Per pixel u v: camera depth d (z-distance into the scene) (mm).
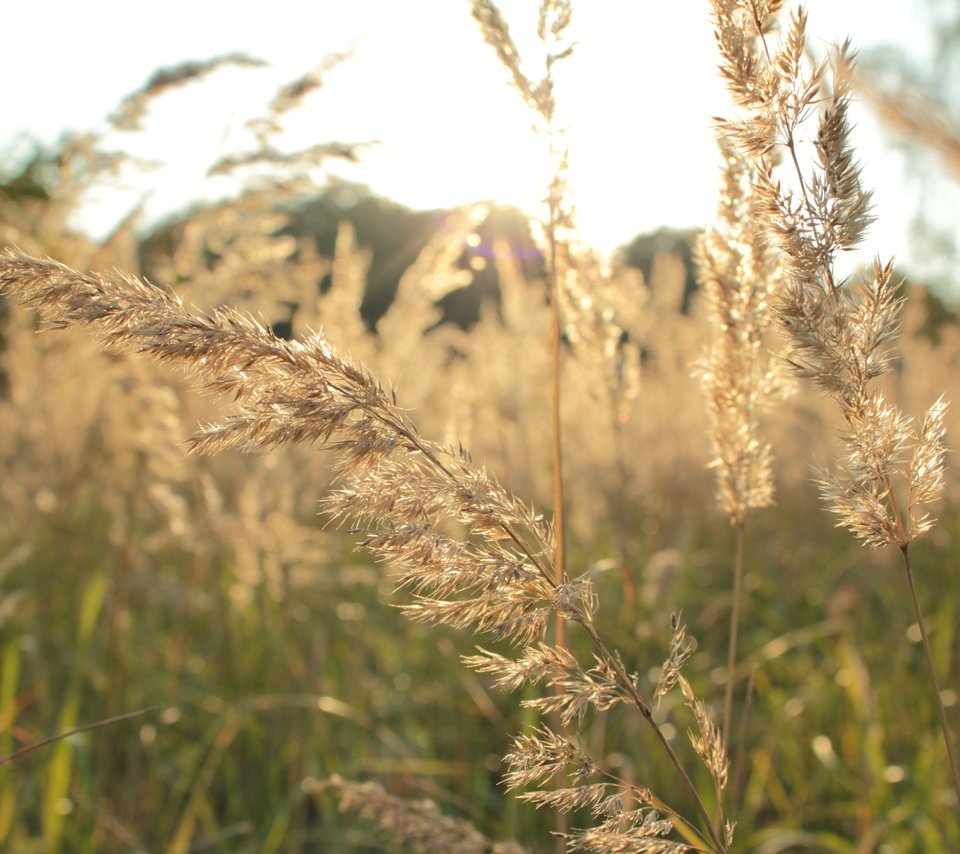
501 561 1167
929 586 4711
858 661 3605
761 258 1896
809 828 3602
